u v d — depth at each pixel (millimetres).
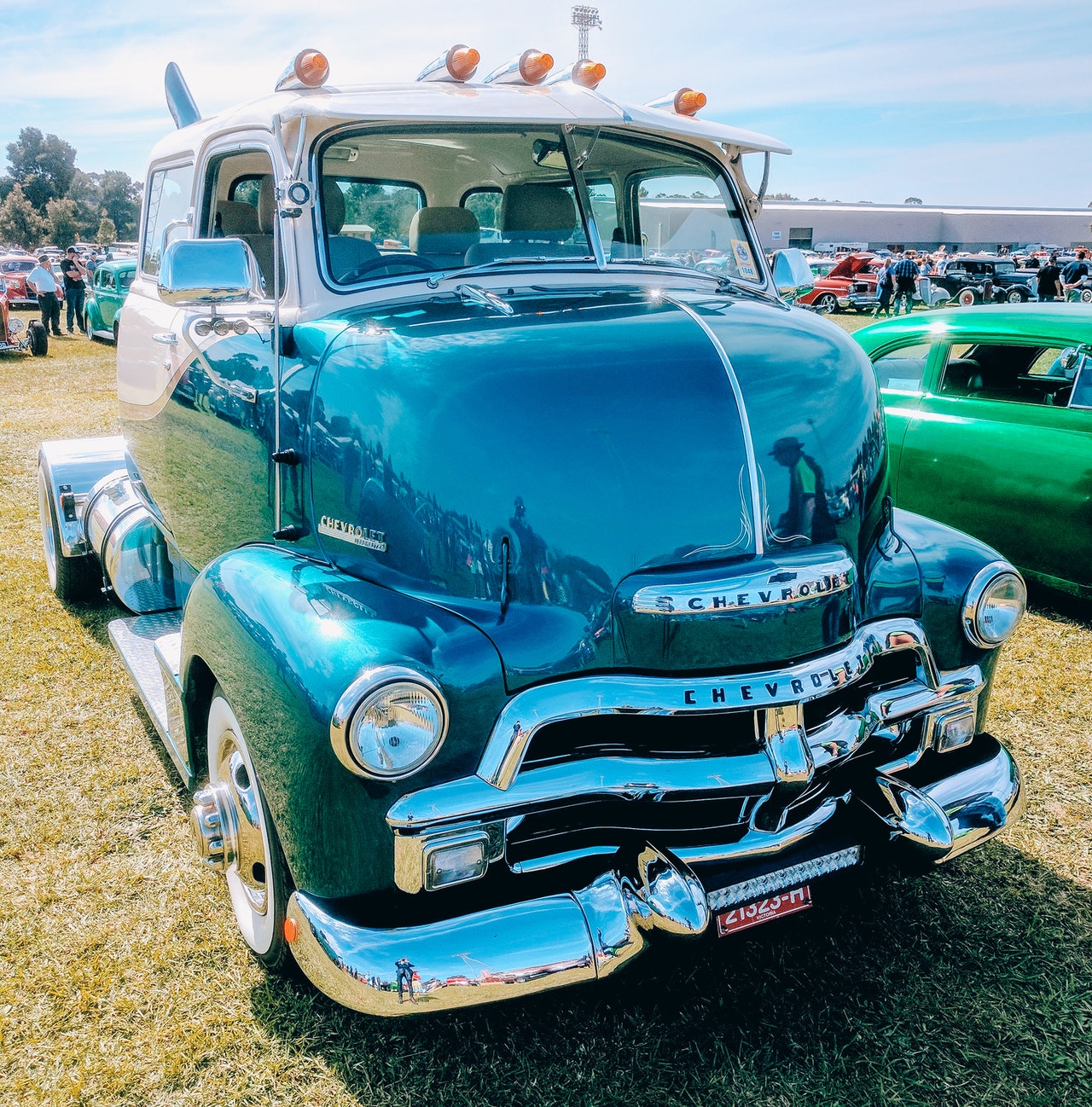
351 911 2096
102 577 5195
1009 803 2646
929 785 2594
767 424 2422
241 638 2307
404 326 2594
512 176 3275
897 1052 2402
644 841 2195
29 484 7973
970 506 5637
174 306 3592
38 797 3465
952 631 2648
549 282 3064
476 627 2174
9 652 4723
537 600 2209
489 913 2047
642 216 3420
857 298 26531
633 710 2135
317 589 2309
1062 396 5414
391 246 3113
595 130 3201
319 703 1994
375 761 1942
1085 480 5086
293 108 2783
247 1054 2377
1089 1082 2316
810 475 2445
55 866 3078
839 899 2975
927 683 2547
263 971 2648
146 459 4125
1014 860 3197
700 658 2186
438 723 1980
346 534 2486
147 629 3992
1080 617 5434
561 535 2229
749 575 2236
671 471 2307
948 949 2770
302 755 2051
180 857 3141
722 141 3410
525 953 2010
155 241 4238
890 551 2713
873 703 2451
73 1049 2383
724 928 2279
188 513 3635
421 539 2293
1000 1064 2369
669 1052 2400
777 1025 2488
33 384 13227
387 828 2049
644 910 2098
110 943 2744
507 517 2236
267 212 3273
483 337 2490
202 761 2885
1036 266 31672
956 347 5918
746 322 2713
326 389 2576
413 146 3064
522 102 3041
